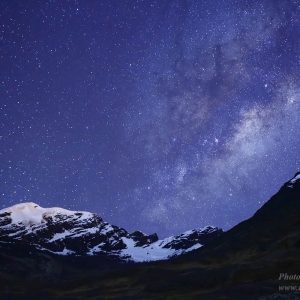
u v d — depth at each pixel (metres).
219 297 83.44
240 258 141.75
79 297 116.00
